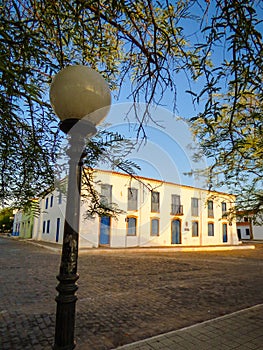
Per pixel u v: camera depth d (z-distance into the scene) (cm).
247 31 111
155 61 181
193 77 174
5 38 120
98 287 602
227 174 362
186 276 770
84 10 163
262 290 595
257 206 384
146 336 334
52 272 785
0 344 304
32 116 170
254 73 126
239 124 225
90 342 315
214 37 126
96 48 204
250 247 2083
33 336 326
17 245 1781
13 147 158
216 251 1750
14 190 168
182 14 176
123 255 1274
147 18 179
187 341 317
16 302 470
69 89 134
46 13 155
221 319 392
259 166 342
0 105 138
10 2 157
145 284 644
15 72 122
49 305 452
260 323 376
